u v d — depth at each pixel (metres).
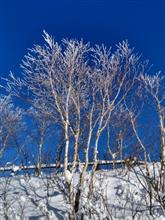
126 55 9.56
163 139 9.92
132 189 9.63
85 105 9.33
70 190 8.66
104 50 9.42
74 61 9.18
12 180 10.83
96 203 8.97
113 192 9.72
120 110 10.21
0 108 11.59
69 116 9.34
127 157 10.89
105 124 9.20
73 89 9.11
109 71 9.38
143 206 9.02
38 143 11.79
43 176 11.01
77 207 8.56
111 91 9.42
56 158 10.87
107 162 11.09
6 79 9.29
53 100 9.22
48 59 9.14
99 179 9.78
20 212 9.08
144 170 10.48
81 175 8.77
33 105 9.36
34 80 9.20
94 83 9.30
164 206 8.88
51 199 9.56
